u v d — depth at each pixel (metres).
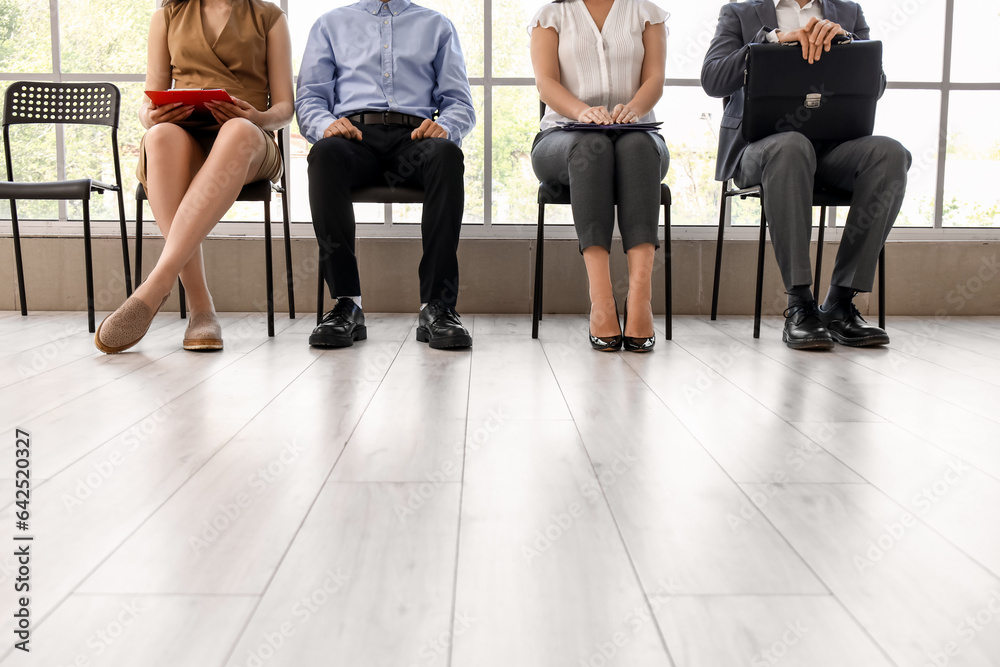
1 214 2.93
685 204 2.96
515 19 2.88
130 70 2.90
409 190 2.28
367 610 0.72
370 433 1.31
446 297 2.19
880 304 2.31
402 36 2.47
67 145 2.89
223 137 2.01
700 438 1.29
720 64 2.40
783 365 1.92
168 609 0.72
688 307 2.86
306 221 2.96
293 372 1.79
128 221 2.91
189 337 2.06
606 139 2.09
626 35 2.35
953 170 2.97
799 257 2.16
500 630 0.69
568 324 2.61
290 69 2.40
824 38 2.19
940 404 1.53
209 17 2.31
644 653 0.65
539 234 2.28
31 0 2.88
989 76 2.94
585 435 1.31
